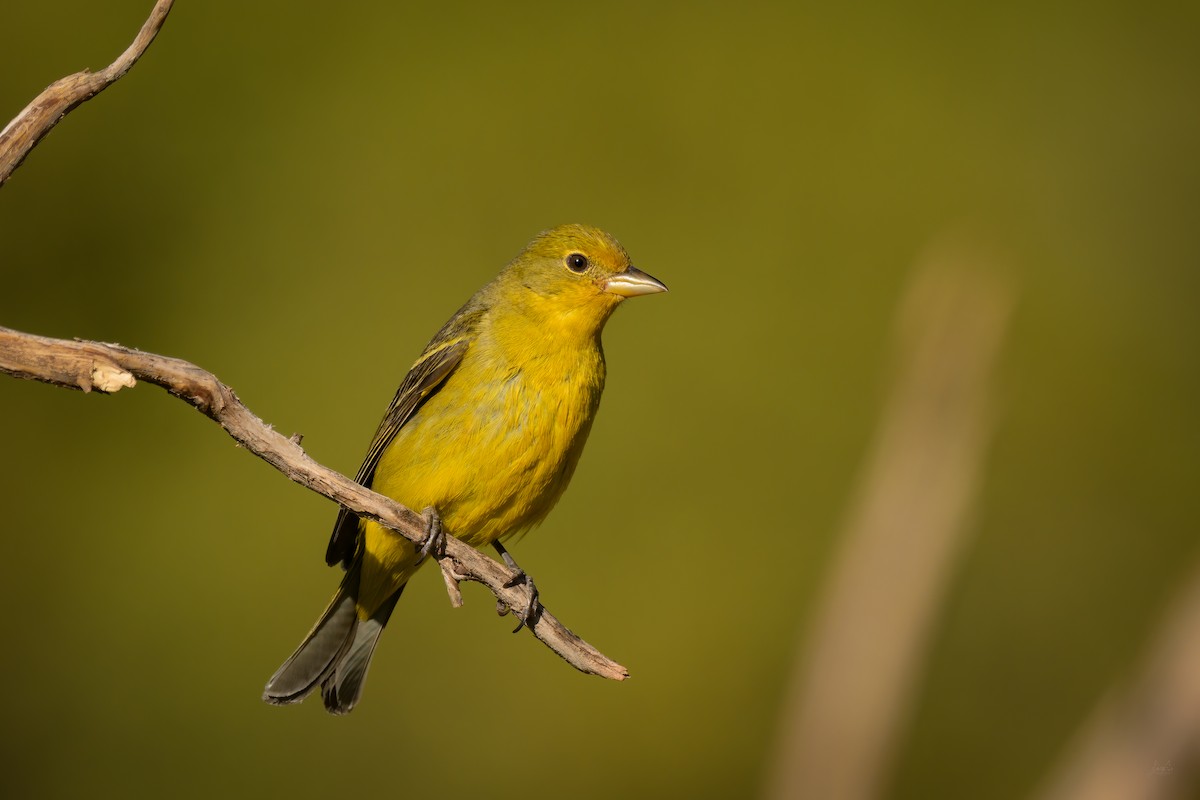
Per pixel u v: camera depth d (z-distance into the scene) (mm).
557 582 12719
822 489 12977
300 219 14047
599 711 12297
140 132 14148
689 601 12609
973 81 14695
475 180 14148
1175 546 13297
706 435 13273
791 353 13516
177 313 13938
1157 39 15398
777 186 14234
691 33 14625
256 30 14445
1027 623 13094
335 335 13625
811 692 5184
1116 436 13797
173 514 12883
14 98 14047
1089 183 14609
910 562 5480
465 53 14539
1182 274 14359
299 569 12602
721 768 12188
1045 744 12578
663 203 14141
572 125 14383
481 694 12281
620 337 13531
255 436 6090
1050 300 14117
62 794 12211
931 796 12438
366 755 12227
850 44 14719
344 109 14359
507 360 7781
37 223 13867
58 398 13078
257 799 12164
